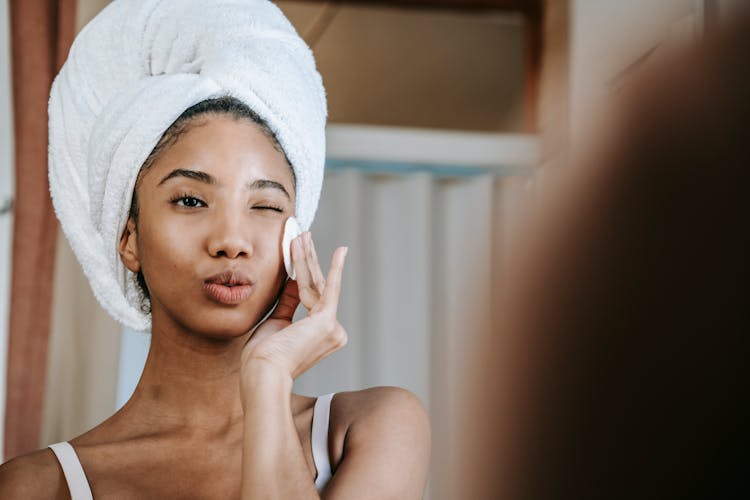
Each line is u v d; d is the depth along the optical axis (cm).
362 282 264
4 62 256
